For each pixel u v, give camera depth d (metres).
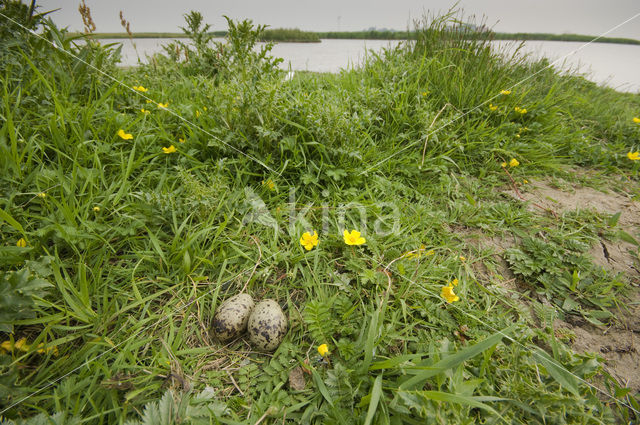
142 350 0.25
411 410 0.20
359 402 0.21
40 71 0.39
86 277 0.27
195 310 0.28
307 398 0.22
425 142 0.46
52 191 0.31
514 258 0.34
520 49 0.59
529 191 0.46
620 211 0.41
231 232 0.34
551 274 0.32
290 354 0.25
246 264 0.31
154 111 0.45
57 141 0.34
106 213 0.32
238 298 0.27
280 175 0.40
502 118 0.55
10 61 0.37
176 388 0.22
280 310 0.26
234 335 0.25
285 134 0.41
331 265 0.32
